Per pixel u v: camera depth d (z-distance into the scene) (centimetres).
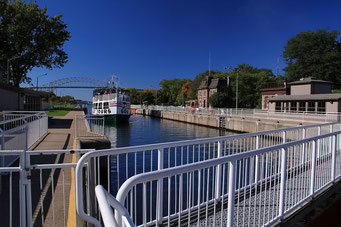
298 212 422
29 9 3334
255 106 6034
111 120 5016
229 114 4472
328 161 587
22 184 303
